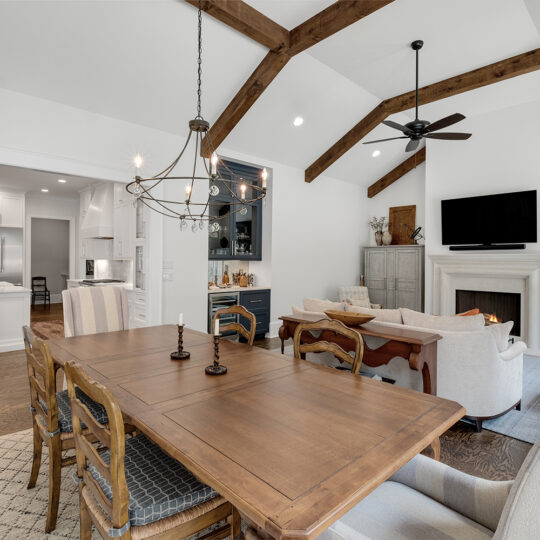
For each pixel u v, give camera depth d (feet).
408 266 22.58
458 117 11.36
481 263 17.98
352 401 4.84
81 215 24.31
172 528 4.01
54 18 9.80
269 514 2.71
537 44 12.77
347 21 10.71
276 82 14.39
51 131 11.85
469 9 11.02
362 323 9.80
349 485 3.05
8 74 10.69
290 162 20.06
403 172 24.22
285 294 20.47
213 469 3.27
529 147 16.99
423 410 4.58
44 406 5.99
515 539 2.29
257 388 5.30
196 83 13.05
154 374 5.86
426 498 4.16
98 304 9.55
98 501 4.18
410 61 14.01
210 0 9.97
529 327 16.58
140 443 5.28
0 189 24.13
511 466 7.67
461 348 9.03
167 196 14.87
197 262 16.05
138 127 13.85
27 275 26.25
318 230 22.30
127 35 10.76
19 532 5.62
